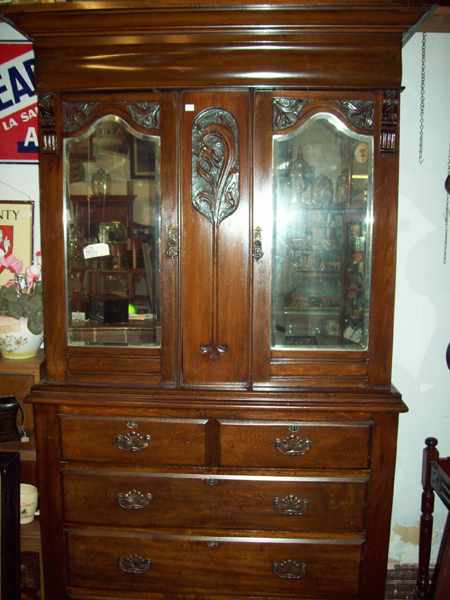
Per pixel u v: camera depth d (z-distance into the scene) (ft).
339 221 5.24
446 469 5.34
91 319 5.45
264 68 4.90
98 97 5.06
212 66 4.92
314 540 5.41
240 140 5.00
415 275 6.58
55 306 5.32
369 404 5.11
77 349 5.38
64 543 5.58
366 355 5.22
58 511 5.53
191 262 5.17
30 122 6.63
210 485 5.37
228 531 5.45
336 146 5.12
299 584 5.51
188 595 5.61
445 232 6.49
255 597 5.56
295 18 4.67
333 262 5.29
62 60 5.01
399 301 6.63
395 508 6.95
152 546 5.53
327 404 5.13
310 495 5.35
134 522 5.49
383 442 5.25
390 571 6.96
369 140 5.01
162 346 5.29
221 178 5.05
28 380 6.09
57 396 5.26
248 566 5.50
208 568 5.54
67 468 5.44
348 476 5.31
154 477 5.40
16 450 5.70
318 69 4.89
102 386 5.34
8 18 4.78
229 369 5.28
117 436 5.35
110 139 5.21
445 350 6.68
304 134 5.07
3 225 6.72
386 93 4.89
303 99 4.96
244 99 4.97
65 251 5.26
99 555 5.59
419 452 6.86
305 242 5.27
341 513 5.37
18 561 4.15
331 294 5.31
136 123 5.06
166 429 5.31
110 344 5.40
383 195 5.01
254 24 4.71
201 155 5.05
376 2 4.52
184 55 4.92
